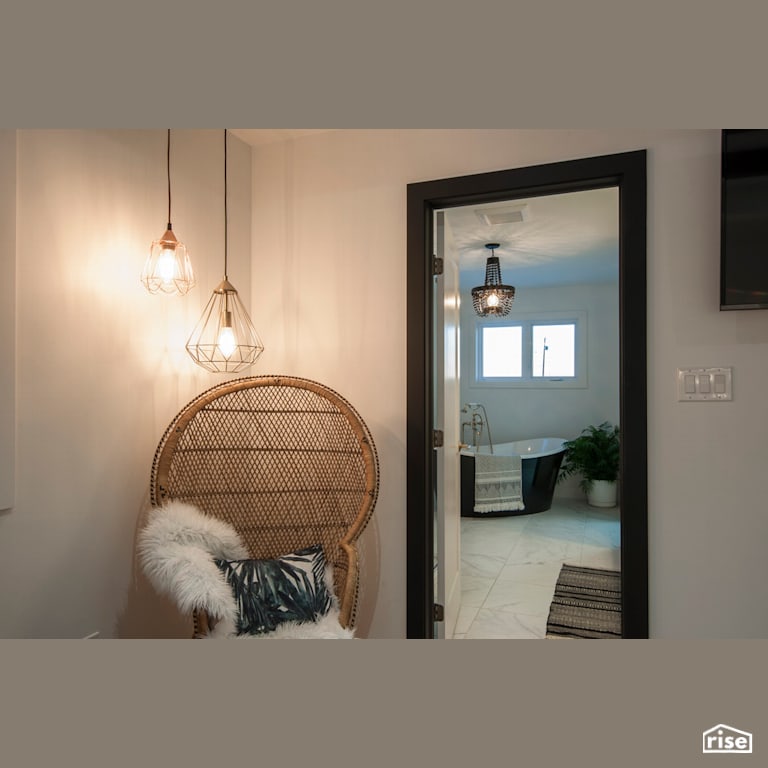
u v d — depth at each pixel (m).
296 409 2.11
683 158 1.85
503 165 2.07
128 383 1.83
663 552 1.85
